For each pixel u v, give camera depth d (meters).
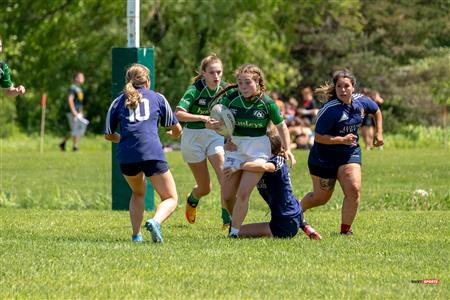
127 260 24.72
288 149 30.12
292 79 136.12
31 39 113.50
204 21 115.44
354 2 139.25
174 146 101.38
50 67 116.31
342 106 31.11
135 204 29.39
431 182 58.25
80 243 28.05
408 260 25.28
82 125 94.94
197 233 32.44
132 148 28.22
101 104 130.75
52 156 86.69
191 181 59.12
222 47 118.25
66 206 45.72
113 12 114.19
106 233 31.89
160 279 22.25
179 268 23.62
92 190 53.59
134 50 40.22
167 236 31.16
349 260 25.17
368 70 141.75
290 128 98.62
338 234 31.69
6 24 112.12
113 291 20.94
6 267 23.69
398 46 145.75
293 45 143.50
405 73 144.25
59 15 112.81
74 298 20.28
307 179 60.56
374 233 31.97
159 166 28.34
